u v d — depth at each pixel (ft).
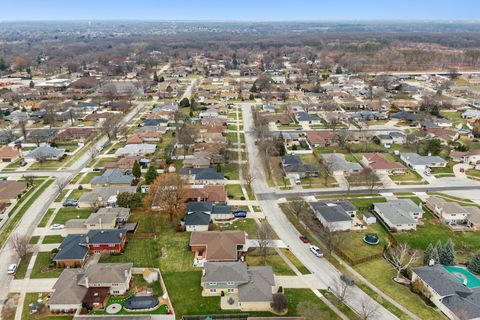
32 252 288.71
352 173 425.69
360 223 330.13
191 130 538.47
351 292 246.47
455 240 306.76
